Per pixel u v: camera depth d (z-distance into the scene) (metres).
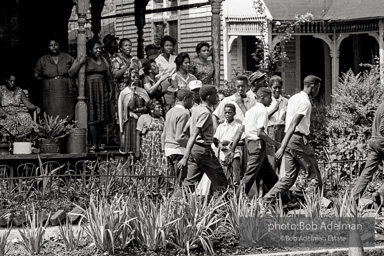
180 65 20.06
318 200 14.66
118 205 13.71
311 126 22.36
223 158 17.02
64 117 19.61
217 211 14.26
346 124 21.89
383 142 16.45
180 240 13.38
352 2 32.69
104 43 22.59
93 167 17.19
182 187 14.78
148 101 18.70
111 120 20.17
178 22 35.69
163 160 18.34
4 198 16.09
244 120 16.61
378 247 13.65
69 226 13.75
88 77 19.72
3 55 26.69
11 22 26.83
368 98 22.03
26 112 19.08
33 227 13.49
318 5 33.38
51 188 16.55
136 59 20.30
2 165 17.22
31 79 26.58
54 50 19.69
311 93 16.39
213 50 21.55
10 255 13.24
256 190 16.86
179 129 16.78
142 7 27.95
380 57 31.94
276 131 18.17
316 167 16.39
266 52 26.28
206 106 15.86
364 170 16.70
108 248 13.22
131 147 19.09
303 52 34.84
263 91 16.48
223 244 13.65
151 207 13.66
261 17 32.19
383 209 15.85
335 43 33.56
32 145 18.50
